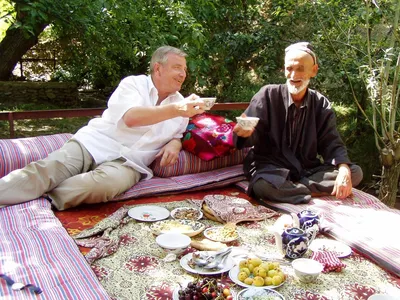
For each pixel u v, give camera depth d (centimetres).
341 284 184
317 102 298
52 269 178
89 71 955
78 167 269
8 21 487
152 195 279
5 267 177
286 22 625
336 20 443
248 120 262
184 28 527
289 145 297
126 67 790
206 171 319
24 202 247
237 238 224
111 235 219
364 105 573
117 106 270
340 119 588
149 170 296
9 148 280
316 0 496
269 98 294
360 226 239
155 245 212
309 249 214
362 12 412
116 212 243
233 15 696
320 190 281
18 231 212
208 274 181
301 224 223
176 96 296
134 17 493
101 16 503
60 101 939
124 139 280
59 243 201
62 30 571
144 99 278
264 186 272
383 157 407
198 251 197
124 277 181
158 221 238
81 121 773
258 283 173
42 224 221
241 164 337
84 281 170
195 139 311
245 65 719
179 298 159
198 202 271
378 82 404
